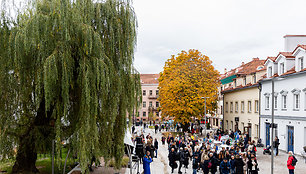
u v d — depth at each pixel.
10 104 13.17
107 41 14.25
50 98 11.75
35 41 11.73
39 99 12.34
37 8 12.62
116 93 14.11
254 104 35.94
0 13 12.63
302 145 24.25
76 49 13.11
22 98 13.28
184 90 41.53
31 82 13.14
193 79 42.38
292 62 27.62
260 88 33.50
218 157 16.91
